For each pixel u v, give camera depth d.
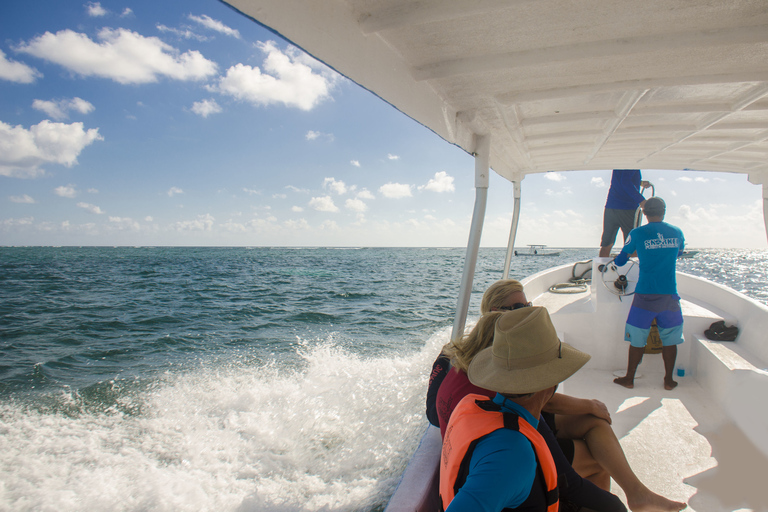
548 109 2.52
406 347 10.24
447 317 15.59
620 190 5.22
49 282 32.94
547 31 1.55
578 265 5.86
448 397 1.49
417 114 1.91
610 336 3.92
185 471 4.70
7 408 7.32
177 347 11.85
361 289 26.66
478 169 2.82
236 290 26.97
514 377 1.10
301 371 8.01
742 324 3.58
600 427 1.83
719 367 3.23
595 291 4.06
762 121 2.59
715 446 2.68
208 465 4.70
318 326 14.23
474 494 0.91
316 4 1.17
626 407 3.21
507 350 1.13
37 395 8.04
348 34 1.33
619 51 1.65
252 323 15.29
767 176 3.71
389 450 4.04
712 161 3.68
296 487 3.81
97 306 20.58
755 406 2.68
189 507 4.02
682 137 2.99
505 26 1.50
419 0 1.26
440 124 2.21
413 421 4.56
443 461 1.16
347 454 4.17
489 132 2.79
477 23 1.46
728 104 2.34
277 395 6.52
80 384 8.59
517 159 3.94
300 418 5.36
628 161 3.89
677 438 2.79
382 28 1.37
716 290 4.19
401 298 21.86
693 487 2.30
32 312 18.86
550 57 1.69
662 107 2.47
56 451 5.54
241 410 6.16
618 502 1.51
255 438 5.12
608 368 3.94
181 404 6.83
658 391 3.46
